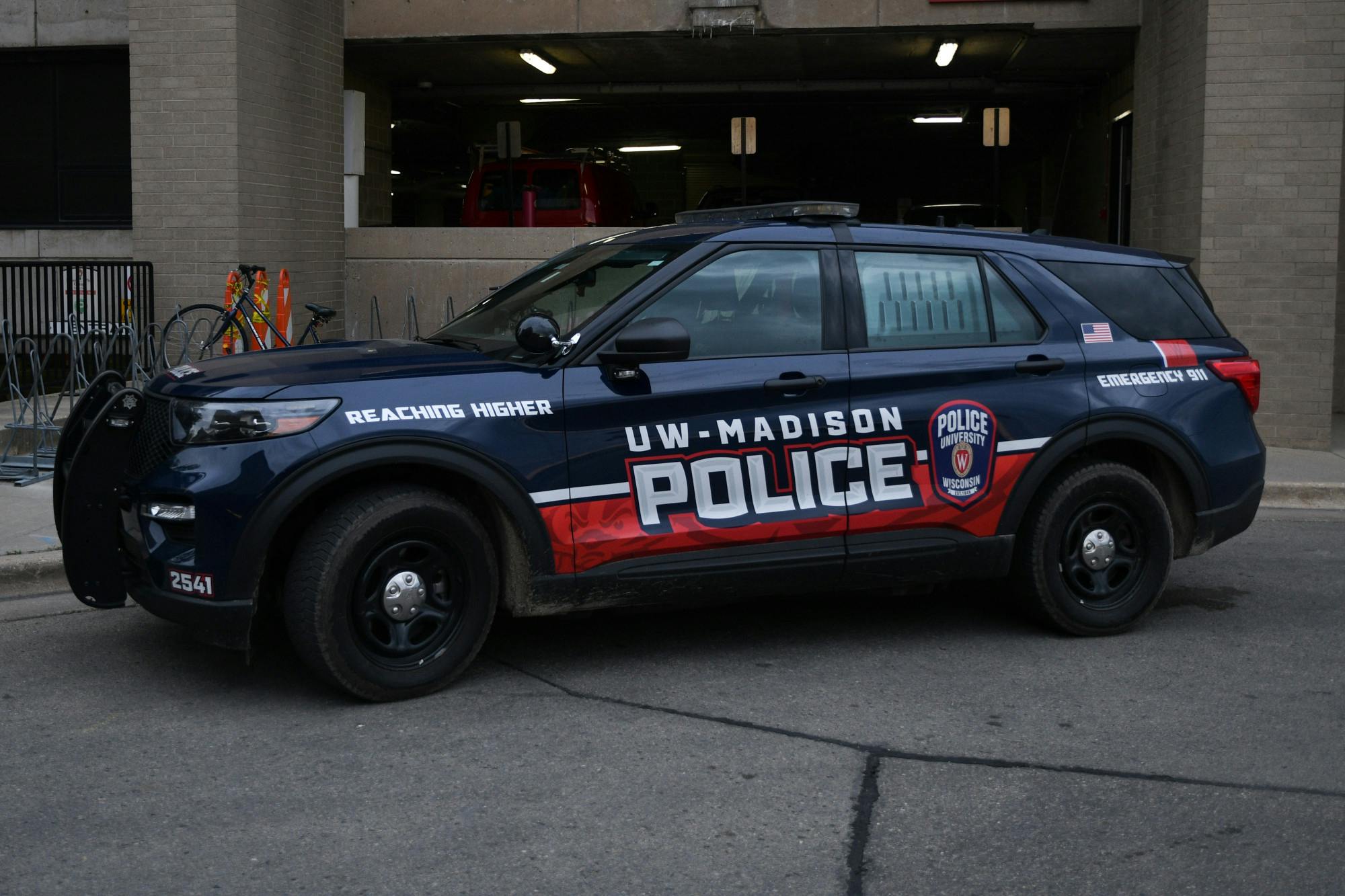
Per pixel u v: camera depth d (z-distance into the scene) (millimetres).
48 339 11805
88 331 12375
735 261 5480
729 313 5438
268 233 13422
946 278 5793
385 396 4914
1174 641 5984
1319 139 11164
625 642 5910
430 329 14930
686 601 5375
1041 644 5918
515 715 4949
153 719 4902
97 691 5211
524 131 24094
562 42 15320
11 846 3846
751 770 4426
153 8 12688
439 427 4926
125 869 3699
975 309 5816
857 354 5555
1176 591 6910
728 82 18844
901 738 4727
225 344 11883
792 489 5430
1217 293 11391
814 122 23969
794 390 5402
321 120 14539
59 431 9578
